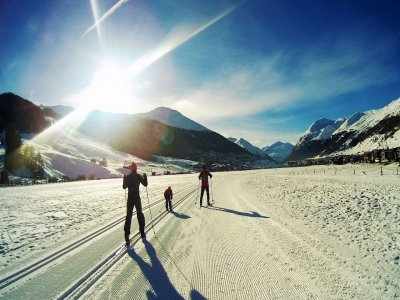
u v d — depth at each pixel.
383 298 5.08
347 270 6.34
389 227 10.13
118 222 12.32
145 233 10.11
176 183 41.59
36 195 26.95
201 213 14.12
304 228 10.27
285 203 16.81
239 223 11.42
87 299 5.25
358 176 42.56
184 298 5.23
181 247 8.27
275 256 7.32
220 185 34.22
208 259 7.21
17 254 8.06
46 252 8.18
